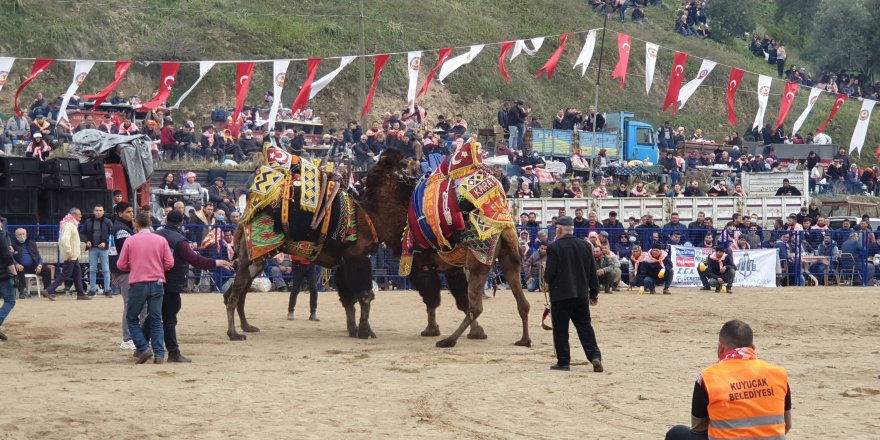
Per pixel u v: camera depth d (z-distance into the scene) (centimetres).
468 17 5603
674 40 5975
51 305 1919
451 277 1452
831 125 5616
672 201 3119
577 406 913
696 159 4206
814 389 1027
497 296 2308
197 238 2356
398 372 1102
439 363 1178
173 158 3228
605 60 5644
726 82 5781
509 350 1310
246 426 797
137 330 1155
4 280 1378
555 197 3128
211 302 2028
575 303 1123
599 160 3931
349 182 1523
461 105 4875
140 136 2453
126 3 4691
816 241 2852
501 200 1356
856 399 969
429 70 4969
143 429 781
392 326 1623
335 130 4025
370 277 1433
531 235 2573
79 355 1230
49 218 2303
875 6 5997
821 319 1780
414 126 3562
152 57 4338
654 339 1459
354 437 766
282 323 1650
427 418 845
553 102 5181
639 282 2489
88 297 2112
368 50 4891
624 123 4103
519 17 5822
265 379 1040
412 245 1405
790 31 6919
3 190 2227
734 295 2386
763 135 4719
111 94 4097
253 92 4341
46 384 987
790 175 3634
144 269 1144
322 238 1382
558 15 5922
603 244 2461
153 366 1134
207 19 4722
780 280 2797
